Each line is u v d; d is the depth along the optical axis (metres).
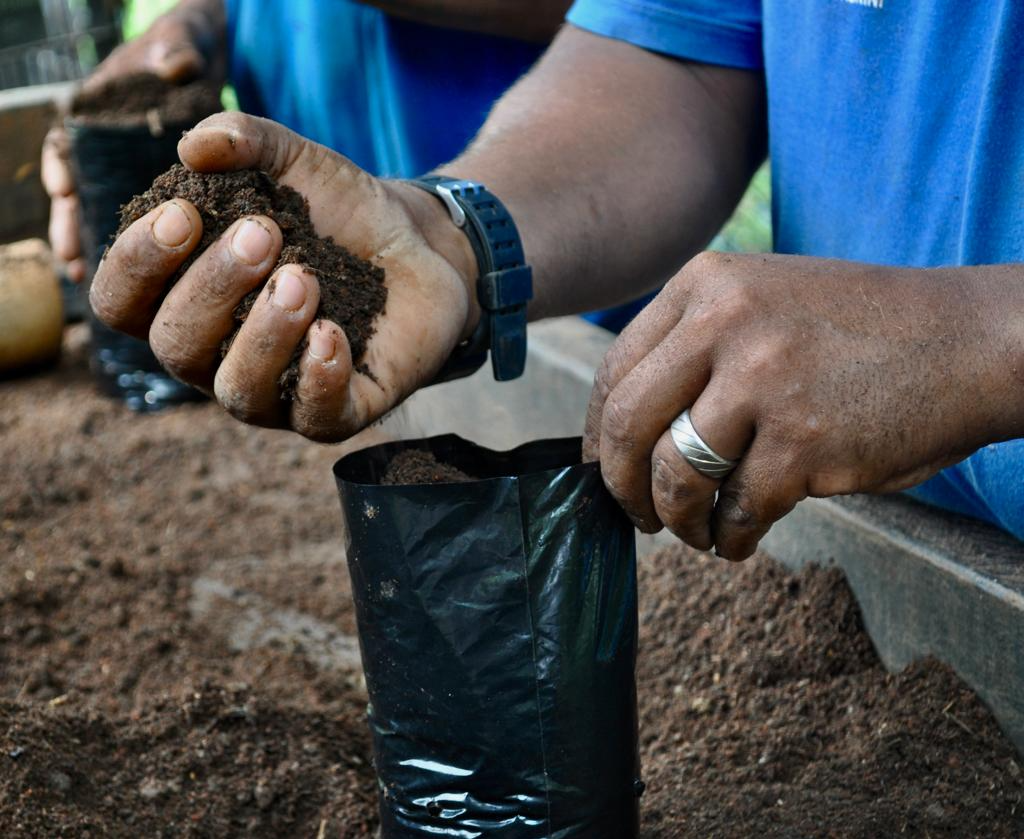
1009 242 1.40
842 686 1.69
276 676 2.16
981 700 1.56
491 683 1.20
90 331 3.67
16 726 1.54
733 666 1.82
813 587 1.85
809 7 1.59
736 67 1.79
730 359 1.06
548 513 1.17
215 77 3.55
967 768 1.48
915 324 1.06
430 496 1.17
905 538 1.68
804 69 1.63
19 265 3.86
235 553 2.69
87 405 3.61
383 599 1.21
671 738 1.72
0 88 7.36
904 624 1.69
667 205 1.65
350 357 1.11
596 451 1.24
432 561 1.18
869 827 1.40
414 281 1.28
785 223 1.78
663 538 2.27
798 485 1.08
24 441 3.31
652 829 1.47
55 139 3.48
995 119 1.36
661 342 1.11
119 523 2.83
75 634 2.27
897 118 1.52
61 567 2.49
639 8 1.73
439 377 1.44
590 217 1.57
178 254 1.11
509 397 2.84
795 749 1.58
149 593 2.45
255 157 1.18
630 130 1.67
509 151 1.59
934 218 1.51
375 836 1.53
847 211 1.65
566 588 1.19
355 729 1.83
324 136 3.19
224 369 1.12
